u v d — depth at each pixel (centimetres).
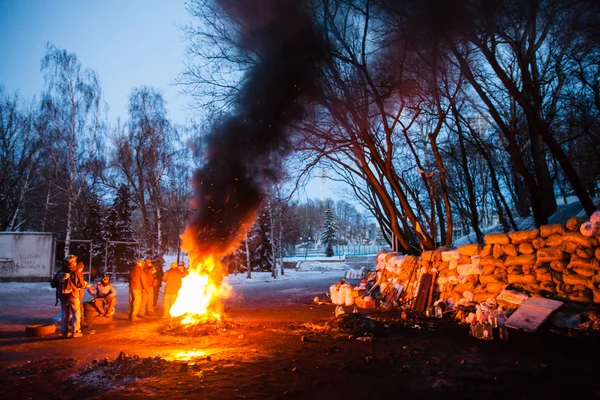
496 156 2355
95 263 2752
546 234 892
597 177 1652
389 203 1558
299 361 595
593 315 757
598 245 796
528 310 807
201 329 841
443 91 1424
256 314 1176
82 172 2544
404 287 1319
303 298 1659
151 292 1168
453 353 624
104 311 988
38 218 3338
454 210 2806
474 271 1035
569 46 1173
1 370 574
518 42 1093
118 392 470
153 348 706
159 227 2736
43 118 2439
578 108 1531
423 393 451
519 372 516
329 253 5753
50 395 468
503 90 1550
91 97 2525
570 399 425
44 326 856
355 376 517
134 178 2855
